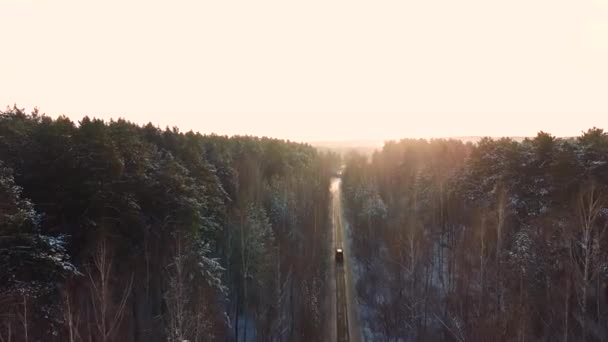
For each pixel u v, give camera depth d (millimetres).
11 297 20328
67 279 23781
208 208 40781
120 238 28938
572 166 39812
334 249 68375
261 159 79312
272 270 42188
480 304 34406
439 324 39812
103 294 22844
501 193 43531
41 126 29875
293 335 41438
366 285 51656
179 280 26922
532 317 31984
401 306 41906
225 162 59438
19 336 20859
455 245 49844
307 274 47188
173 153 47531
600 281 32188
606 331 30875
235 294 44469
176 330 25188
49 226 26484
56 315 22906
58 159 27984
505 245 41812
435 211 61000
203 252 34031
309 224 63781
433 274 50469
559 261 34031
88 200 27719
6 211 22188
